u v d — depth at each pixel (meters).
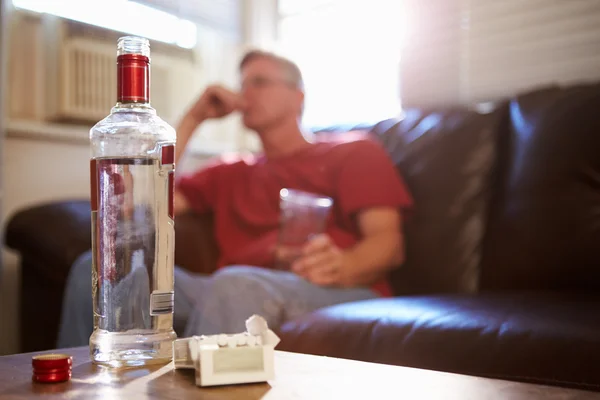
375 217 1.55
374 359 1.06
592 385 0.85
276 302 1.30
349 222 1.63
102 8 2.03
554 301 1.12
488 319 1.00
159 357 0.64
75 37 1.96
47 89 1.91
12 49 1.83
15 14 1.84
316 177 1.70
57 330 1.50
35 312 1.58
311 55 2.52
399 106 2.24
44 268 1.52
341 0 2.43
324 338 1.13
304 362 0.64
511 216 1.49
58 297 1.50
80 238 1.50
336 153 1.69
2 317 1.84
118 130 0.66
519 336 0.94
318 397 0.51
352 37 2.40
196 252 1.73
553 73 1.89
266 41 2.60
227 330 1.25
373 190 1.58
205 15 2.40
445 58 2.10
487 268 1.51
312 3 2.52
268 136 1.80
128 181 0.64
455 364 0.98
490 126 1.66
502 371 0.93
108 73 2.04
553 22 1.89
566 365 0.88
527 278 1.42
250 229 1.75
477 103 2.04
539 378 0.89
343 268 1.46
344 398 0.50
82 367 0.62
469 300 1.18
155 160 0.65
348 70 2.41
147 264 0.64
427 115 1.84
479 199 1.60
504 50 1.99
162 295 0.65
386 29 2.30
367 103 2.35
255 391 0.53
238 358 0.55
